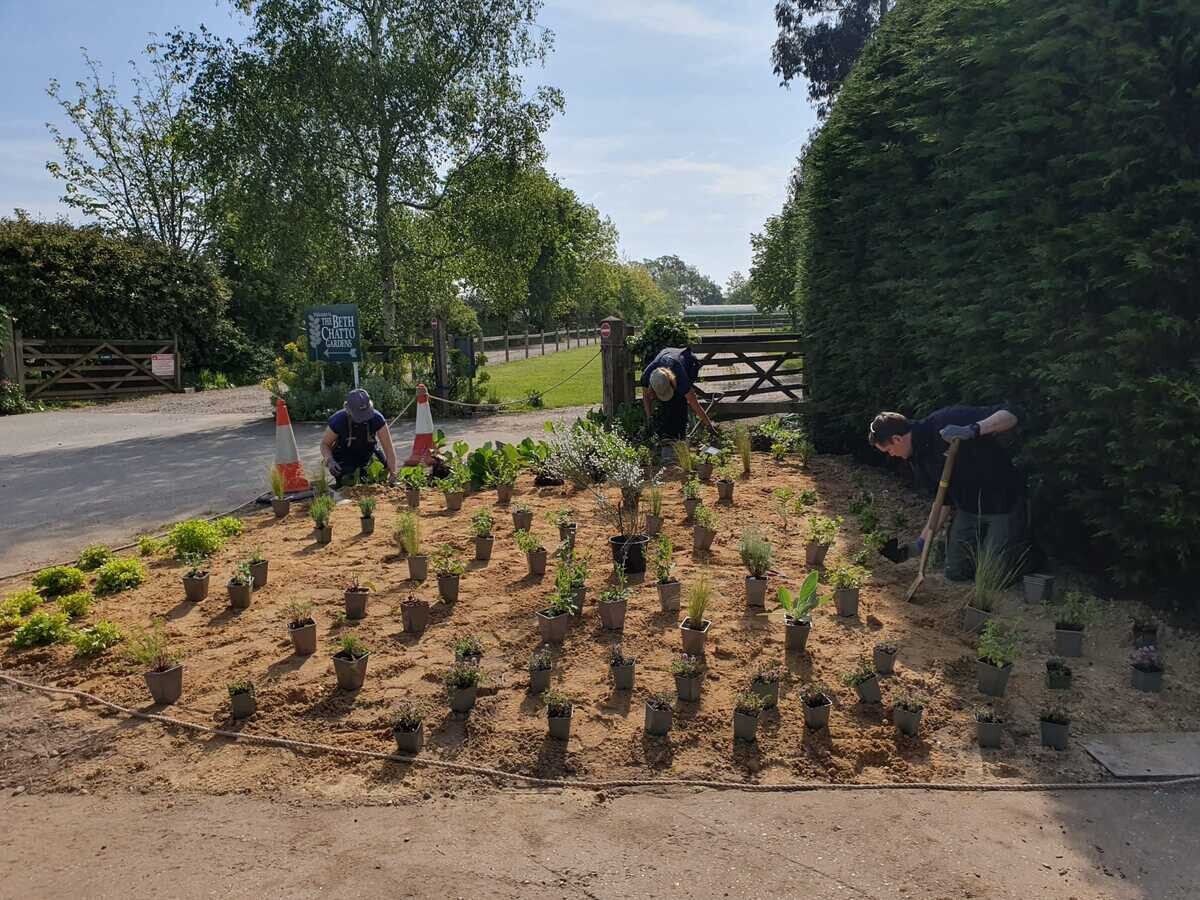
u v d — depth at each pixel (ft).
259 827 10.18
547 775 11.15
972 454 17.11
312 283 55.52
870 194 26.58
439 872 9.23
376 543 21.62
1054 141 16.75
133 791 11.10
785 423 35.63
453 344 55.57
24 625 15.81
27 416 58.54
